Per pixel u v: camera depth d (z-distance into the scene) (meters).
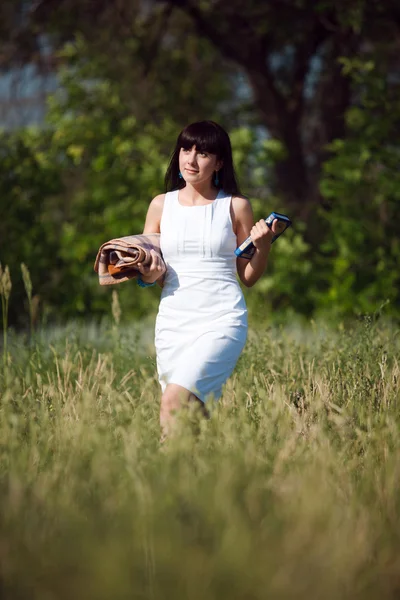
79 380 5.03
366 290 10.09
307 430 3.95
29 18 13.83
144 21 14.47
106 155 10.89
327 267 10.59
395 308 10.04
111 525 2.69
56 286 10.67
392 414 4.25
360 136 10.60
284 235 10.92
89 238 10.76
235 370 5.60
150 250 4.44
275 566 2.42
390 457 3.47
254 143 10.80
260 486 2.95
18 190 10.84
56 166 11.08
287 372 5.39
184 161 4.46
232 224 4.54
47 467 3.43
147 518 2.58
